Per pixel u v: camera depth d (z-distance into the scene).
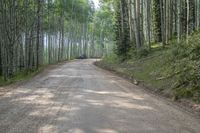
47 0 48.91
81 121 10.00
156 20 39.81
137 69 27.27
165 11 34.78
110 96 15.28
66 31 85.00
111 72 32.25
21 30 34.28
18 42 33.16
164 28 34.75
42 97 14.99
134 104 13.08
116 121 10.01
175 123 9.79
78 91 17.11
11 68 27.66
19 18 31.27
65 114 11.08
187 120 10.23
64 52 86.75
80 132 8.73
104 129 9.03
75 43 94.69
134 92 16.84
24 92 16.86
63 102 13.55
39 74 29.84
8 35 27.09
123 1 41.81
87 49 107.69
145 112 11.46
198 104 12.81
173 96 14.76
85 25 102.88
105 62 47.06
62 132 8.73
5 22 26.89
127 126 9.38
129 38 39.03
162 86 17.41
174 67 19.67
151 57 30.11
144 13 48.97
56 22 70.19
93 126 9.37
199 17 34.97
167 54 24.64
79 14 81.44
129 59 36.50
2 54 27.28
